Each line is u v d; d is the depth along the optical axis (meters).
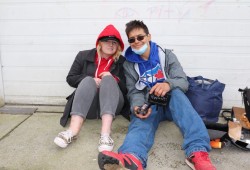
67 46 3.54
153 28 3.40
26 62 3.62
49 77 3.66
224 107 3.59
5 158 2.43
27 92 3.73
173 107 2.50
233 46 3.40
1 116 3.37
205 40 3.40
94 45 3.52
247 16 3.29
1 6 3.44
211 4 3.28
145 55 2.89
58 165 2.33
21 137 2.82
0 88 3.73
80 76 2.96
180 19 3.35
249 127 2.74
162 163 2.36
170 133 2.93
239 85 3.52
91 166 2.32
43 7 3.42
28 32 3.51
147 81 2.87
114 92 2.62
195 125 2.27
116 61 3.04
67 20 3.45
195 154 2.13
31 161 2.38
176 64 2.92
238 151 2.59
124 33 3.44
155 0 3.30
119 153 2.18
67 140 2.49
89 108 2.70
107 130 2.52
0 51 3.60
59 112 3.50
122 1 3.34
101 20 3.42
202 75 3.52
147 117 2.56
